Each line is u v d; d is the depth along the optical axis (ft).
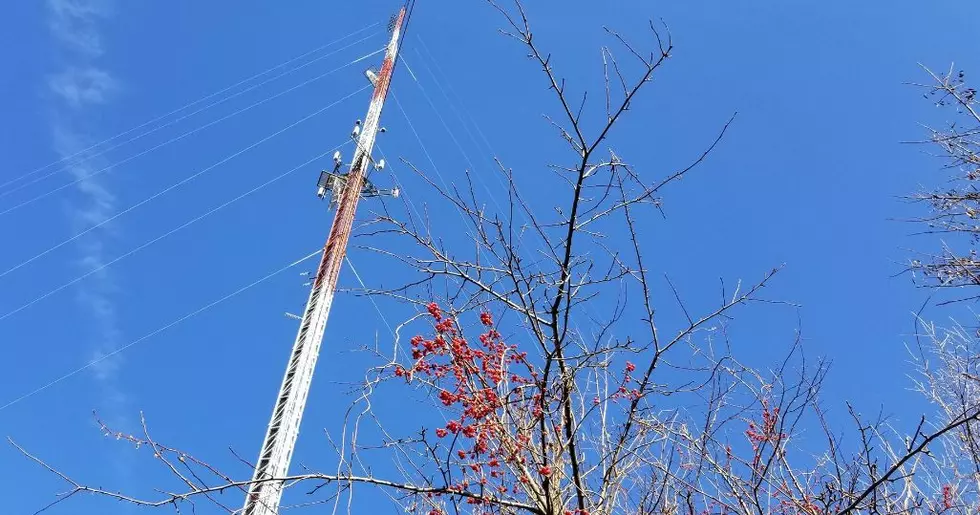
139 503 16.66
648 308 20.52
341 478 17.40
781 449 22.15
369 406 17.95
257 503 17.99
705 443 22.02
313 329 37.93
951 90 27.76
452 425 18.30
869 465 21.97
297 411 34.55
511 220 19.84
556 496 18.88
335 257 41.34
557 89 18.95
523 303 19.58
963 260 26.25
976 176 27.40
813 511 21.04
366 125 51.03
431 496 19.44
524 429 19.17
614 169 19.44
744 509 21.06
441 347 18.84
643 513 20.83
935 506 21.71
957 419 21.49
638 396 20.54
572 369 19.44
